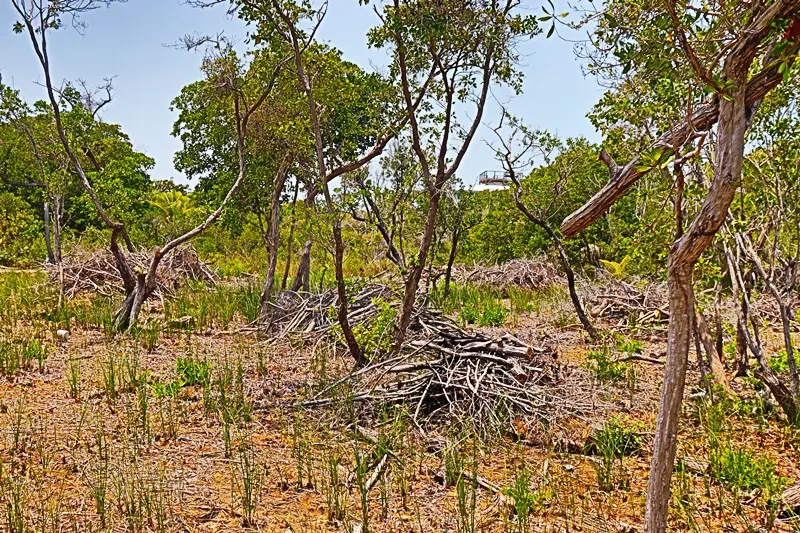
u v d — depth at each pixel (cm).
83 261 1538
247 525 429
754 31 294
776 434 622
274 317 1115
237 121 1107
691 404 699
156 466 516
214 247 2403
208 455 544
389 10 723
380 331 792
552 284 1683
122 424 607
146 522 425
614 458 571
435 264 1625
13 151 2414
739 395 718
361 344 804
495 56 770
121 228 1096
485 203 1873
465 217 1420
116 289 1486
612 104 651
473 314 1234
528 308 1401
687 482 507
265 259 2247
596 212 404
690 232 325
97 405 661
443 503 472
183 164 1598
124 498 436
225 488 483
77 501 449
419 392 661
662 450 345
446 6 714
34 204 2652
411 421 619
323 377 761
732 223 642
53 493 459
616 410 685
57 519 409
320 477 508
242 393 693
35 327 1027
